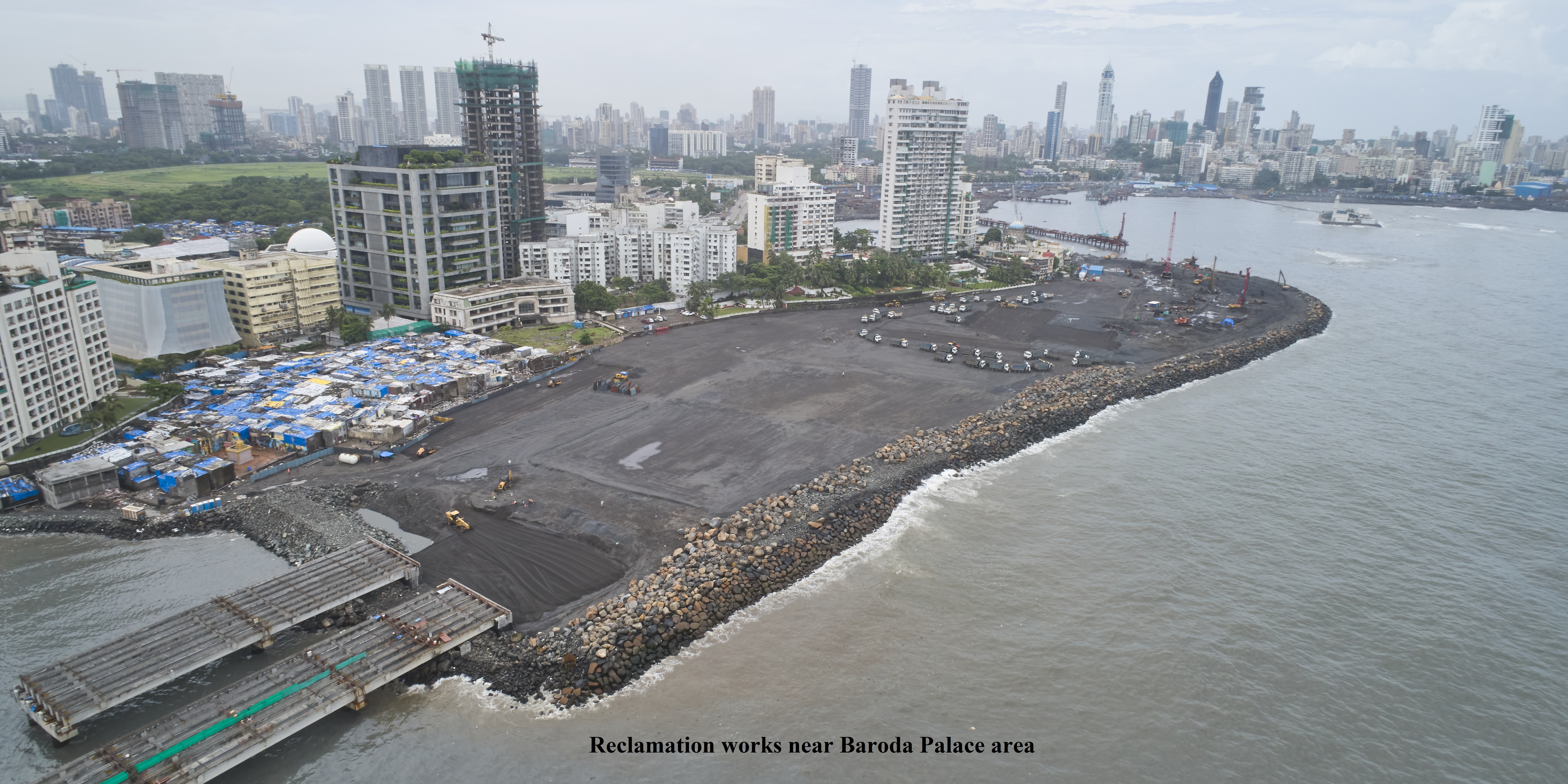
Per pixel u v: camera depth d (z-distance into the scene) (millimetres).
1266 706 100812
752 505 143125
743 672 104250
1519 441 187625
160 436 163000
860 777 88375
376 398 188250
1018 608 119000
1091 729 96312
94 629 110875
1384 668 108000
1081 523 144250
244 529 136500
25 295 155000
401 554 123500
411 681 101812
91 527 135625
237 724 90750
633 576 121625
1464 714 100375
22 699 95000
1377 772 91500
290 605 110812
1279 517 148375
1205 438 186875
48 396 161500
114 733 93250
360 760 90062
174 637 104562
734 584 119688
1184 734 96000
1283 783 89500
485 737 93312
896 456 165500
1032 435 183875
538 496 146250
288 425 167375
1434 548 138250
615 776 88062
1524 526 146250
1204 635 113500
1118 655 109062
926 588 123375
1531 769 92250
